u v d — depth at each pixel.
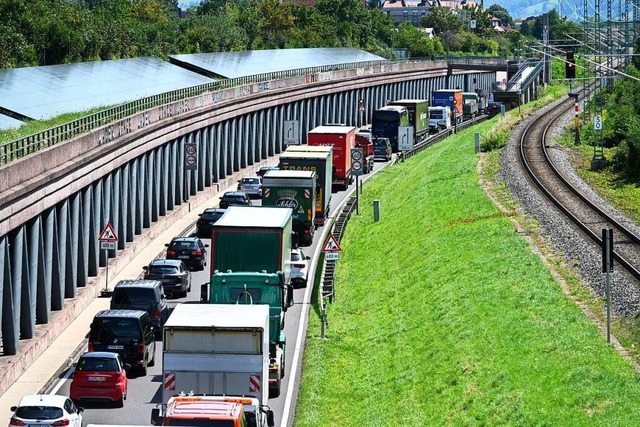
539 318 50.19
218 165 114.38
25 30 133.62
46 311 58.31
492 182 96.69
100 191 71.62
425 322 56.53
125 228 79.81
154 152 90.38
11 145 55.34
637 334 45.12
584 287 54.56
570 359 43.41
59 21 138.12
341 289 71.94
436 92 182.50
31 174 55.00
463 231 75.50
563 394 39.94
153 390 48.44
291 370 52.31
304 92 148.00
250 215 61.25
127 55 158.12
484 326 51.44
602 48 167.00
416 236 81.12
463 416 41.62
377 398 47.69
